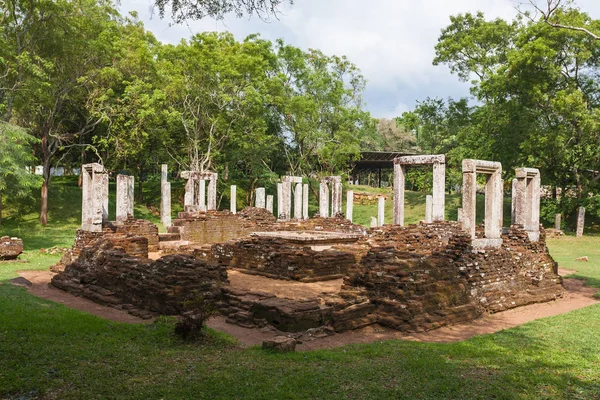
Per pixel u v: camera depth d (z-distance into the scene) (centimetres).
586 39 3183
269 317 1051
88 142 4241
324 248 1859
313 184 5181
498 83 3625
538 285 1478
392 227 2114
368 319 1056
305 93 4556
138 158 4194
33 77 2677
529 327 1077
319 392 629
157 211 4294
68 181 4712
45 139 3412
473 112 4531
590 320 1156
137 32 3962
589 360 818
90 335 894
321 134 4322
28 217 3541
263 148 4378
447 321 1095
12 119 3631
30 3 2598
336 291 1386
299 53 4547
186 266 1205
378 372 712
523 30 4009
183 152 4291
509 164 3775
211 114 4019
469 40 4131
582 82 3581
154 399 598
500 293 1330
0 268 1769
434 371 722
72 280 1462
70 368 698
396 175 2277
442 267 1200
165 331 938
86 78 3272
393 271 1119
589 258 2453
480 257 1340
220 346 855
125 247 1694
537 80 3300
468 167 1480
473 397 629
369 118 4638
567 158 3491
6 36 2722
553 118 3634
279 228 2516
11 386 616
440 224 1995
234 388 635
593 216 4138
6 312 1033
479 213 4322
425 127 5359
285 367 728
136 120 3666
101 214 1803
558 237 3234
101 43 3128
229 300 1173
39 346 795
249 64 3822
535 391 657
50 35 2803
